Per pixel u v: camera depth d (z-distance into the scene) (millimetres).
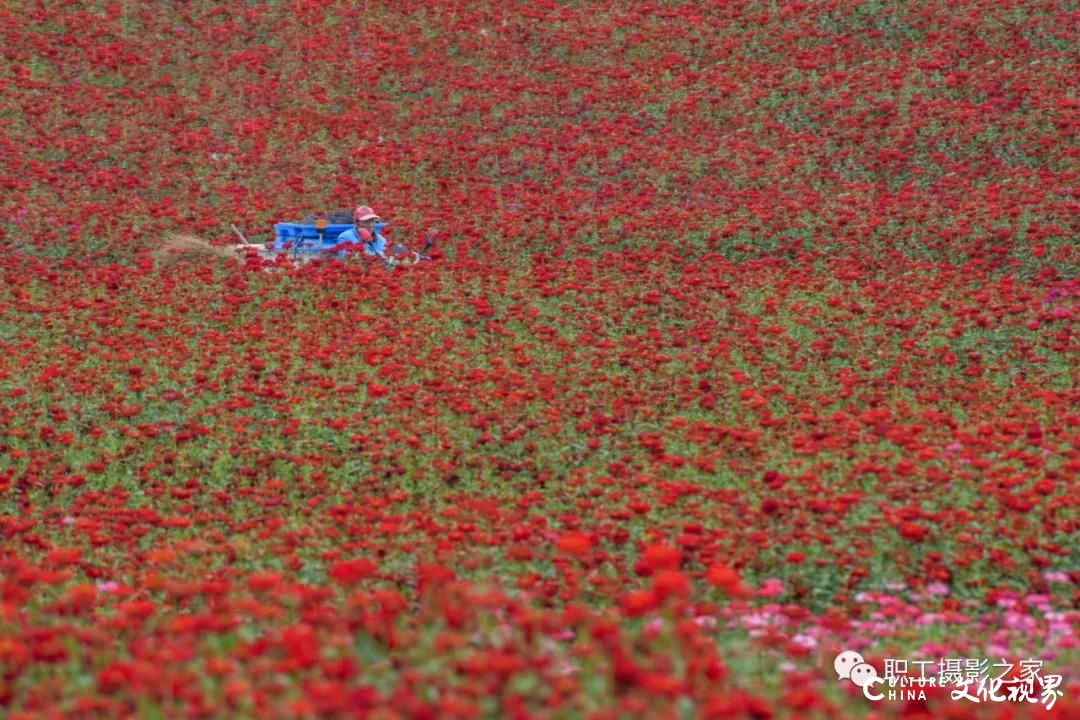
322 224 80125
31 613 30359
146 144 100000
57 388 57594
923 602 35469
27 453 51281
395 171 96562
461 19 124062
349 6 127625
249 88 111438
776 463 45438
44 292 72438
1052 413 51312
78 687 24234
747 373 58031
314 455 49500
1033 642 32562
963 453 43094
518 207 87000
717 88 106625
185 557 37906
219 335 63688
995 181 86062
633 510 39844
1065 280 70812
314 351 60844
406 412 53219
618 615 30547
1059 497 39375
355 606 28016
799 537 37219
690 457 47250
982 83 99438
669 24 120562
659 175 92438
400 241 81812
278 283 71688
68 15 121438
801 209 80500
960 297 67625
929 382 56562
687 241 79062
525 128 104062
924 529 36781
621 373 58219
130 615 27797
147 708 23016
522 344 61969
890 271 72688
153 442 52312
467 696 22375
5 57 111750
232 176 96062
